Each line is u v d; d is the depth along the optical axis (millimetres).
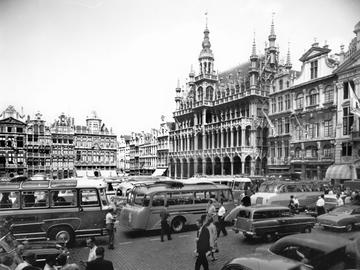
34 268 8234
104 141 97375
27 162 82312
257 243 16312
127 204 21047
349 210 18547
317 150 40125
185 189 20688
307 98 42344
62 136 88625
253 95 53906
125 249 15828
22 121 81438
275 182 27359
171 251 15250
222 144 59750
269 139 49656
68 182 17125
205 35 69500
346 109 36219
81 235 16562
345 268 8250
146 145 106812
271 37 60125
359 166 33500
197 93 68938
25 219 15711
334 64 38188
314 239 9102
